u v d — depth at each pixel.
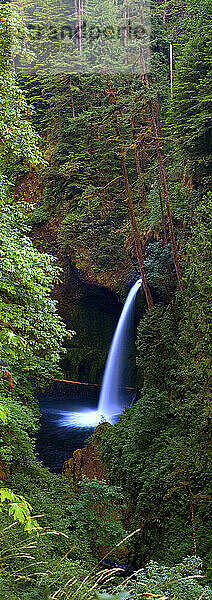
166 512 12.74
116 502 15.01
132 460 15.29
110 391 30.34
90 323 33.41
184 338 12.46
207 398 10.73
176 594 5.05
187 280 12.70
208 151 22.33
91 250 31.25
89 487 11.79
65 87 39.44
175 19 40.88
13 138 13.15
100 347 32.97
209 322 11.16
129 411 18.86
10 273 11.05
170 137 23.39
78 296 32.97
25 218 13.31
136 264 29.69
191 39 23.95
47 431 25.62
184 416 13.27
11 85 13.34
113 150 32.56
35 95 43.16
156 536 12.64
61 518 10.82
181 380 16.69
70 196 35.38
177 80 23.67
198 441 11.48
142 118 23.98
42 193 37.25
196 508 12.29
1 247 10.48
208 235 11.88
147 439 16.03
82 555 9.52
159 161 21.38
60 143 36.53
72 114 38.81
